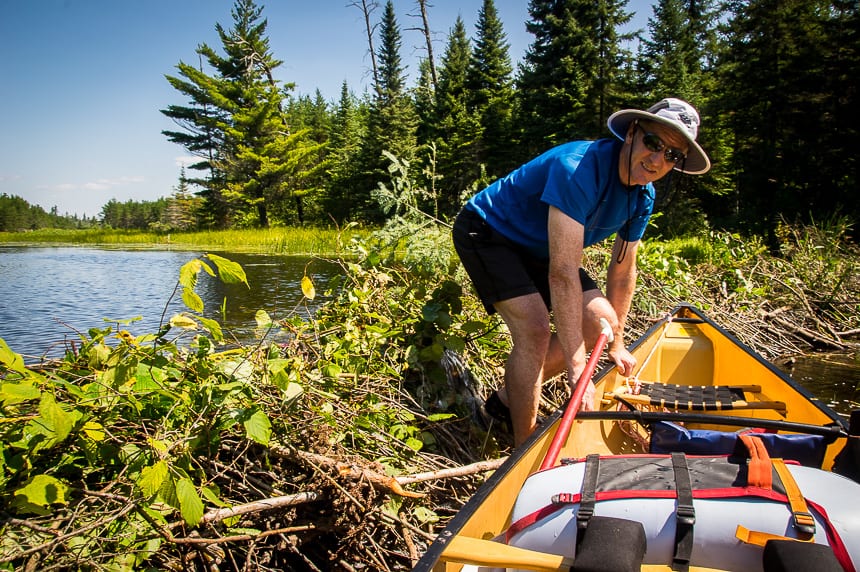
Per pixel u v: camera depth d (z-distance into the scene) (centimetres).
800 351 666
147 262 1479
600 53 3133
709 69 4059
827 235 1009
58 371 259
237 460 261
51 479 194
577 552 146
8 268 1305
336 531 238
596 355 256
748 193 2627
